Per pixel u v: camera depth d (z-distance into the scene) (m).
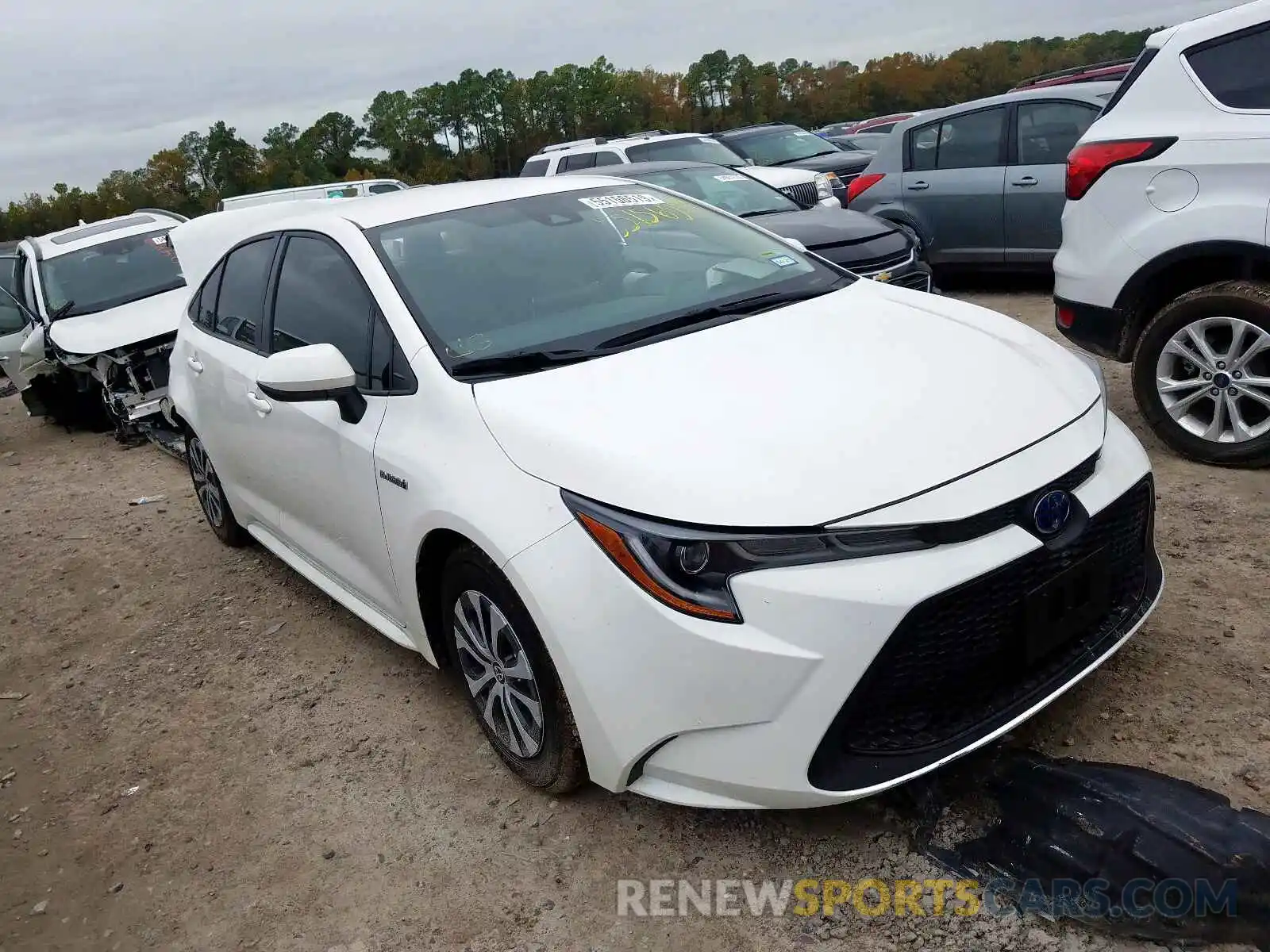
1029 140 8.45
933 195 8.96
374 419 3.17
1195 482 4.31
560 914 2.49
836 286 3.57
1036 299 8.69
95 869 2.95
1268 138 4.06
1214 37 4.26
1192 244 4.29
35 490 7.39
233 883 2.79
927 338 3.00
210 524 5.51
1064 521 2.42
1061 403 2.67
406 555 3.05
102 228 9.44
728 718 2.28
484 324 3.17
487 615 2.84
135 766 3.47
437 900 2.60
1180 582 3.49
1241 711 2.77
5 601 5.21
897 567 2.22
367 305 3.32
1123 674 3.01
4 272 10.41
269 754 3.40
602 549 2.38
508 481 2.62
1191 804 2.39
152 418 7.81
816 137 14.07
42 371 8.55
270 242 4.18
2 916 2.80
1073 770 2.58
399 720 3.47
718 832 2.67
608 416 2.60
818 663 2.20
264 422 3.91
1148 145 4.38
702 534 2.27
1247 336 4.20
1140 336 4.69
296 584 4.82
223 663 4.12
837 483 2.29
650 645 2.31
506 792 2.98
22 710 4.01
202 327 4.75
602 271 3.50
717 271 3.62
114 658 4.35
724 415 2.54
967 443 2.42
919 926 2.29
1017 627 2.38
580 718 2.50
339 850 2.86
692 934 2.37
